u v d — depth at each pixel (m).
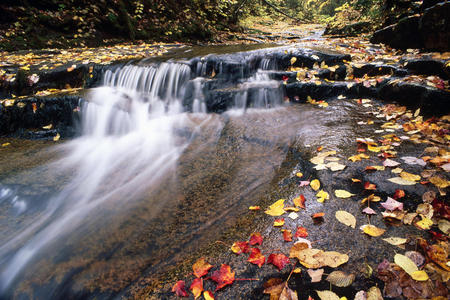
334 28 9.42
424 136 2.49
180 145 3.22
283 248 1.48
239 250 1.51
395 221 1.59
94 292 1.50
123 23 7.87
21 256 1.85
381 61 4.23
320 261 1.35
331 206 1.76
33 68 4.80
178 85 4.50
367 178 1.98
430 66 3.39
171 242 1.77
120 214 2.16
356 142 2.51
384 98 3.49
